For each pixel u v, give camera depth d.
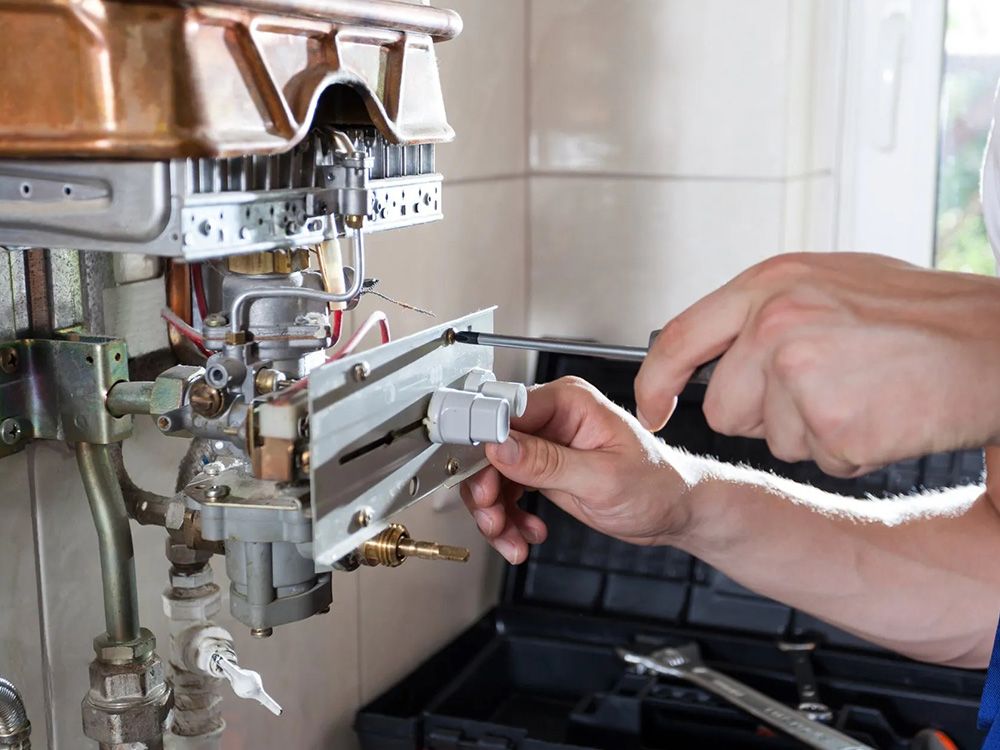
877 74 1.42
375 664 1.19
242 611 0.64
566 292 1.49
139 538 0.86
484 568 1.42
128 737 0.74
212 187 0.55
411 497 0.65
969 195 1.44
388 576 1.20
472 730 1.09
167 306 0.79
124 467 0.79
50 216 0.55
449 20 0.69
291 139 0.56
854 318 0.54
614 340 1.48
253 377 0.65
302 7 0.56
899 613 0.89
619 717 1.16
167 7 0.51
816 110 1.39
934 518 0.92
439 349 0.67
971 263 1.46
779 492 0.89
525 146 1.46
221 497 0.62
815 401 0.54
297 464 0.57
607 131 1.43
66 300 0.75
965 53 1.41
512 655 1.34
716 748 1.16
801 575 0.88
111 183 0.54
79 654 0.82
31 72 0.52
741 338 0.58
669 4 1.37
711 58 1.37
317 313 0.67
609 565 1.38
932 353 0.53
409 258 1.19
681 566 1.36
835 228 1.47
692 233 1.41
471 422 0.64
